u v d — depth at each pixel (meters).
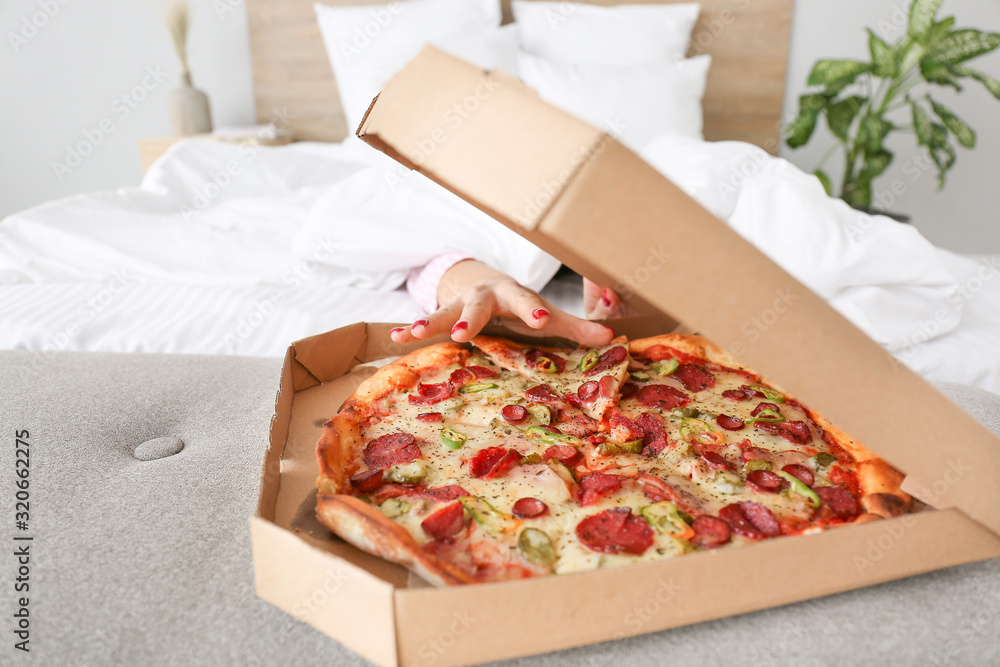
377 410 0.76
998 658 0.46
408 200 1.57
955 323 1.27
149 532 0.59
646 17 2.79
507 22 3.04
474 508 0.57
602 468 0.66
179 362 0.97
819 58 3.01
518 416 0.73
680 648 0.47
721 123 3.11
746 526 0.55
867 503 0.56
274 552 0.43
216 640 0.47
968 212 3.18
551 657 0.47
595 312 1.12
